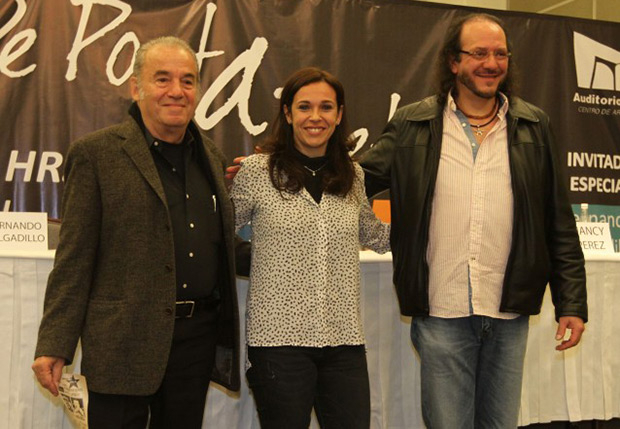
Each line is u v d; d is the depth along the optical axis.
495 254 1.91
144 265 1.58
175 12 3.66
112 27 3.59
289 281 1.73
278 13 3.78
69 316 1.55
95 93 3.57
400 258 1.97
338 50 3.85
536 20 4.15
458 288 1.90
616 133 4.25
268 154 1.85
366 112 3.89
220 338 1.80
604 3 4.77
